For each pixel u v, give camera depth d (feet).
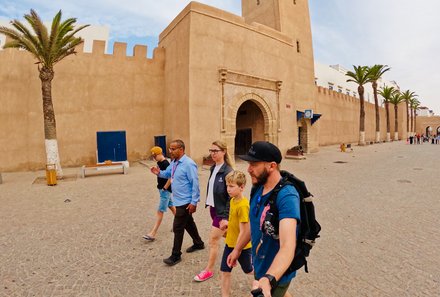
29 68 51.26
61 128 53.11
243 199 9.89
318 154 76.43
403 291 11.57
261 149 6.31
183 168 13.55
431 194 28.99
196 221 20.65
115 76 57.47
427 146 111.96
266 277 4.95
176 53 54.95
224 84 53.62
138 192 30.48
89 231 18.80
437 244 16.33
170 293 11.50
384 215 22.04
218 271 13.32
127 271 13.41
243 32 57.72
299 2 79.10
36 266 14.01
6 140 49.49
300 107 76.07
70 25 41.86
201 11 51.06
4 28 37.96
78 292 11.66
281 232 5.63
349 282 12.32
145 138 60.03
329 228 19.24
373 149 94.63
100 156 50.37
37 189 32.76
